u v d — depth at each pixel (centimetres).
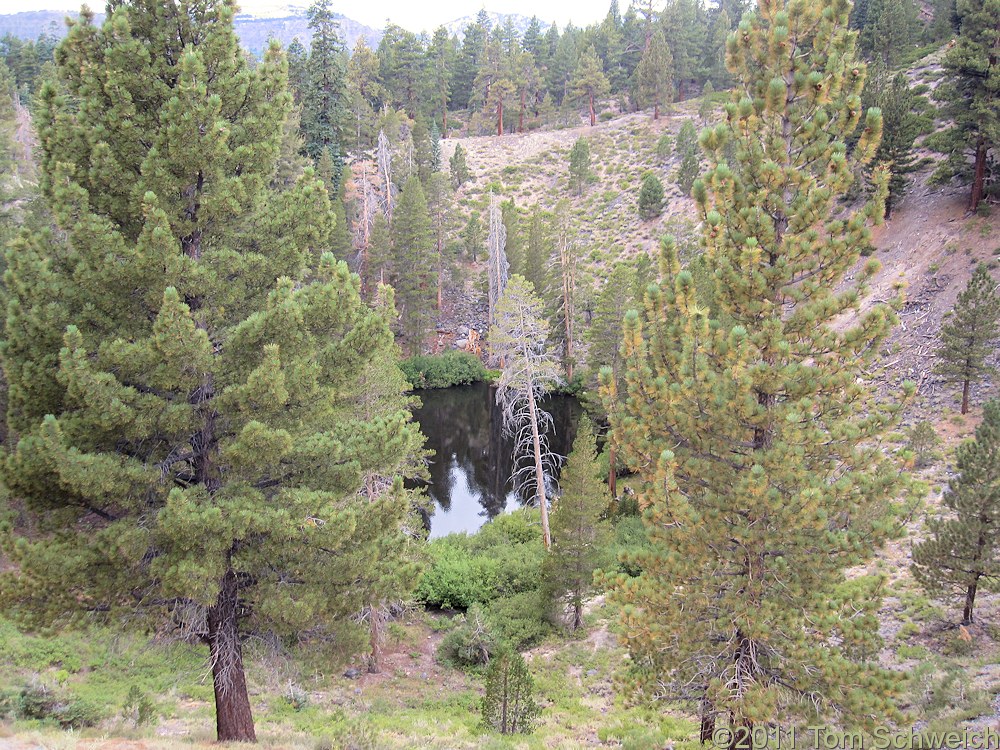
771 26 990
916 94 5125
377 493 1961
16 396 938
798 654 927
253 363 1035
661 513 974
